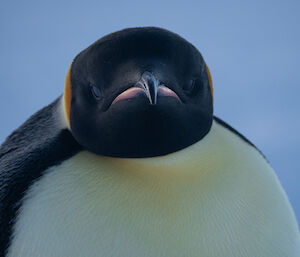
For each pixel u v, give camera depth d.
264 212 3.50
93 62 3.27
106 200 3.25
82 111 3.43
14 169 3.45
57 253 3.11
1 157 3.80
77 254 3.11
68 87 3.65
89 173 3.38
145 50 3.11
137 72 3.07
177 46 3.23
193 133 3.44
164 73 3.11
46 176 3.35
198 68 3.39
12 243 3.16
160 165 3.43
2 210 3.28
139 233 3.16
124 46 3.13
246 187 3.50
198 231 3.21
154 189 3.32
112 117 3.25
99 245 3.12
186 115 3.33
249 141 4.27
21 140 3.88
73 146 3.57
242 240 3.30
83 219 3.18
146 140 3.29
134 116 3.19
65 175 3.36
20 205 3.25
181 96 3.28
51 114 4.02
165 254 3.14
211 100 3.67
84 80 3.38
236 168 3.56
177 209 3.25
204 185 3.37
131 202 3.25
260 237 3.39
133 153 3.38
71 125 3.56
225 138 3.82
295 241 3.72
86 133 3.44
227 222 3.29
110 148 3.39
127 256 3.12
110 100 3.22
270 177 3.86
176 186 3.34
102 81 3.24
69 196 3.26
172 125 3.27
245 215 3.38
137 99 3.13
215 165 3.49
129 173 3.39
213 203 3.31
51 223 3.17
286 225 3.66
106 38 3.27
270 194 3.66
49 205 3.22
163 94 3.17
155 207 3.24
